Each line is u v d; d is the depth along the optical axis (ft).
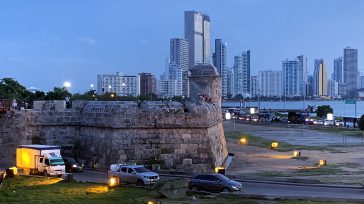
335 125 510.17
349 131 433.89
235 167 213.46
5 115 211.00
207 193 137.08
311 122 542.57
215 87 266.98
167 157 187.52
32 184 153.89
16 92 360.28
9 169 169.27
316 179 169.17
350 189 148.66
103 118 193.36
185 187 137.18
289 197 129.29
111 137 188.55
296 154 254.88
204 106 193.67
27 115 208.95
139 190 142.51
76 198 128.57
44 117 209.67
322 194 137.49
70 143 210.18
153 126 187.32
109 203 121.29
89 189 144.15
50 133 209.36
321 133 422.41
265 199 127.85
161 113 188.24
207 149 189.88
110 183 148.15
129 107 187.93
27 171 181.27
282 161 235.20
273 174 186.80
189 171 186.80
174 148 188.24
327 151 279.69
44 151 176.14
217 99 267.80
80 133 209.97
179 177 168.45
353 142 338.95
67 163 187.11
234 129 461.78
